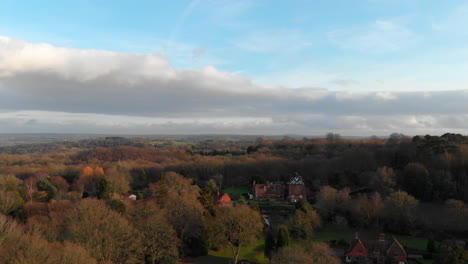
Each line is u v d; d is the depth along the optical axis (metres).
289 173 170.62
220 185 164.00
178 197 91.44
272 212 121.38
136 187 166.50
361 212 105.62
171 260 69.50
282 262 60.38
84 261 50.12
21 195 118.88
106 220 65.19
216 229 77.44
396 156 154.00
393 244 79.25
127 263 62.25
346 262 79.50
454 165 126.56
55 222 73.81
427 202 119.00
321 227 105.25
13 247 49.72
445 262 69.25
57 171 182.38
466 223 95.12
